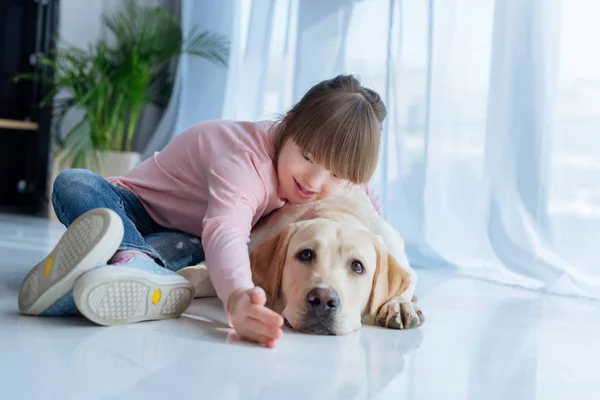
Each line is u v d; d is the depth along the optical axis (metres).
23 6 4.44
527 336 1.40
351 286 1.26
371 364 1.04
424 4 2.69
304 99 1.34
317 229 1.27
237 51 3.66
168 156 1.51
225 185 1.27
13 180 4.49
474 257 2.53
